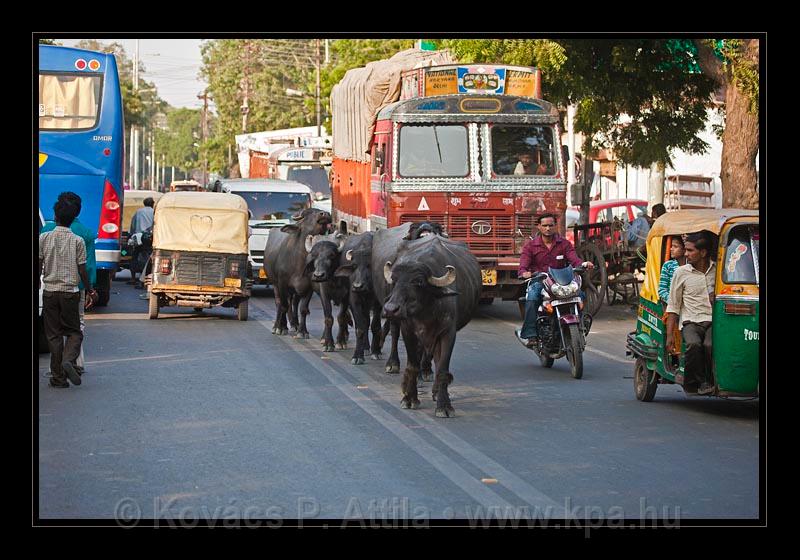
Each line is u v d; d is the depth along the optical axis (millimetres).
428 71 24000
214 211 24297
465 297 13938
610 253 27000
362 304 17375
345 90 31328
